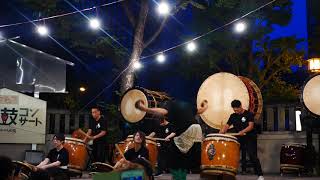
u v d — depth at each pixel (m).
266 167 13.35
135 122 11.63
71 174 10.41
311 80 10.51
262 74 14.64
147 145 10.33
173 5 14.30
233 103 9.39
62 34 14.48
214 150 8.51
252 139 9.45
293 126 13.40
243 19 14.46
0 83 13.29
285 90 14.19
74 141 10.54
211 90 11.69
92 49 15.02
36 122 13.34
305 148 12.08
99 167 7.59
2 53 13.31
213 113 11.62
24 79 13.39
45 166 8.39
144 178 3.68
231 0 14.35
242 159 12.69
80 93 17.67
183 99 16.41
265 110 13.94
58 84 13.50
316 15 13.85
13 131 13.16
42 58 13.48
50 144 14.46
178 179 8.31
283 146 12.18
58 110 15.34
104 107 15.27
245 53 15.20
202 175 8.89
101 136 11.59
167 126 10.78
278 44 14.24
